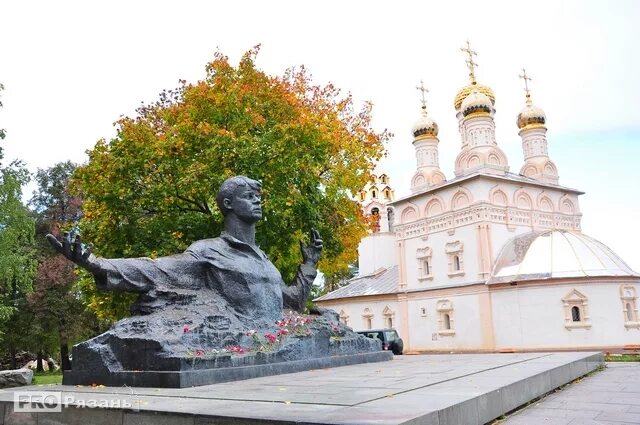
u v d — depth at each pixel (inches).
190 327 357.7
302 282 516.7
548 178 1807.3
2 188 1019.3
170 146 687.1
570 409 300.7
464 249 1566.2
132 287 380.8
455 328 1547.7
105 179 687.1
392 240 2101.4
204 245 426.0
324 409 213.6
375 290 1815.9
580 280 1318.9
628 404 314.8
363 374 356.8
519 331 1384.1
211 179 665.0
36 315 1311.5
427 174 1908.2
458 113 1905.8
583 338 1299.2
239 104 729.0
